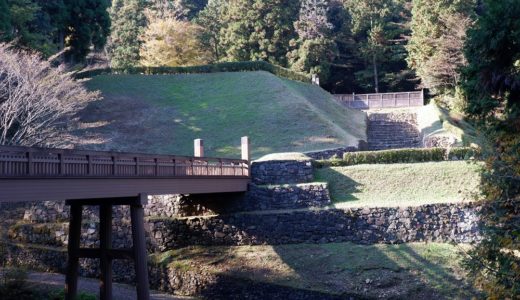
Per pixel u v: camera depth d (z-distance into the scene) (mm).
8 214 27375
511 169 12562
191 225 24297
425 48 44281
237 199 25016
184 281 22062
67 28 42438
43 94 26703
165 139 35031
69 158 14547
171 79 43875
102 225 17469
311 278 20672
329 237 23000
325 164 26641
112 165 16141
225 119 37156
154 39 49875
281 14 52594
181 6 59062
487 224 13734
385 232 22672
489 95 16078
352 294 19562
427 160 26312
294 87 43219
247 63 45500
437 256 21016
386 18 55875
